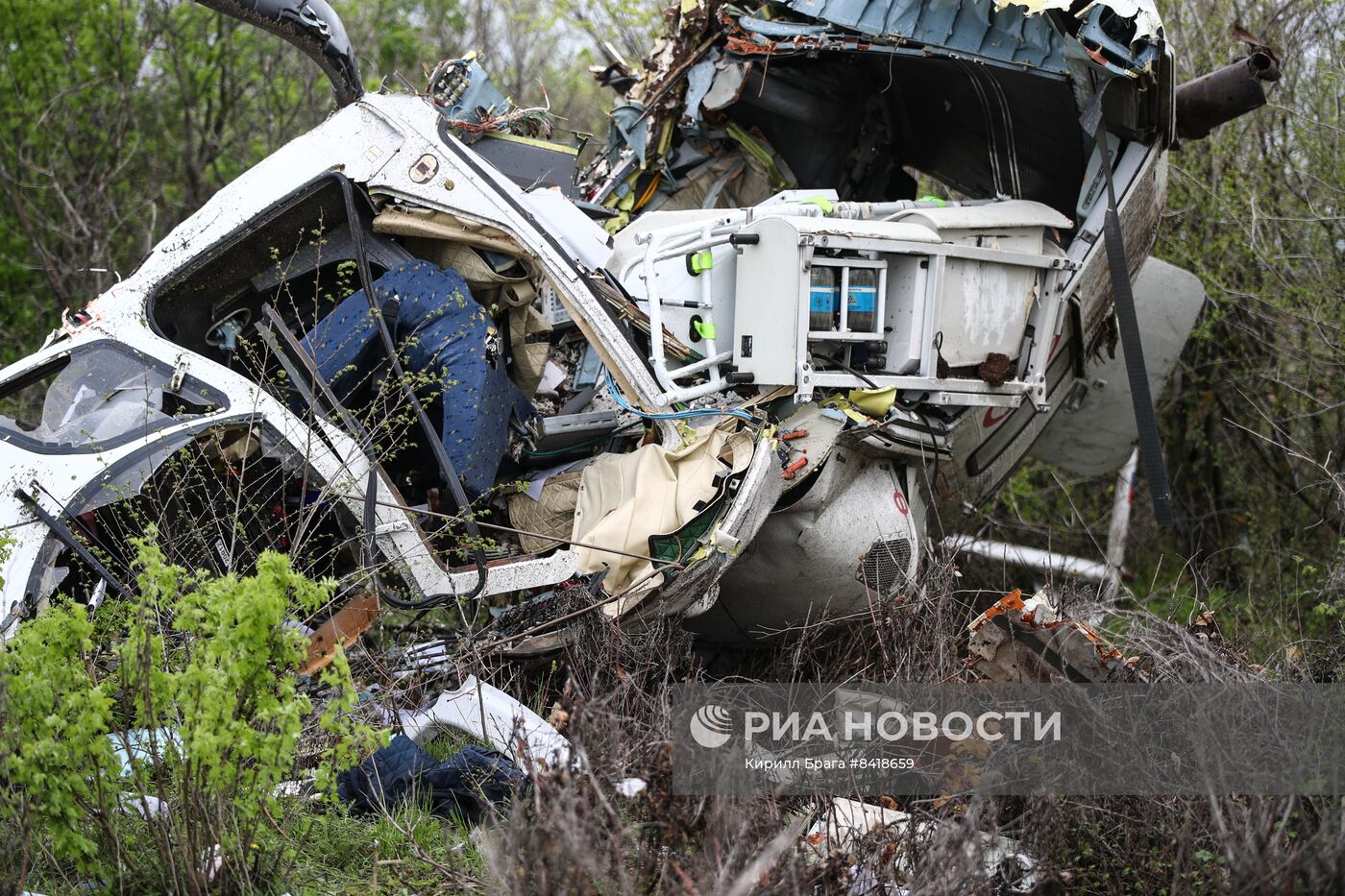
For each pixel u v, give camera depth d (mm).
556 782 3484
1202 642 4645
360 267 5324
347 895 3848
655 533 4984
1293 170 7707
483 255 5559
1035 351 6066
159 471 4949
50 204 9859
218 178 10602
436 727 4637
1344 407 7324
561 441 5723
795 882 3307
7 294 9609
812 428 5223
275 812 3932
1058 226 6113
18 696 3525
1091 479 8203
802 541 5484
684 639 5180
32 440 4797
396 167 5488
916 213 5680
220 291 5637
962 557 7234
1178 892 3596
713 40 7164
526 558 5223
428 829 4172
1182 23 8297
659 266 5387
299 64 11125
